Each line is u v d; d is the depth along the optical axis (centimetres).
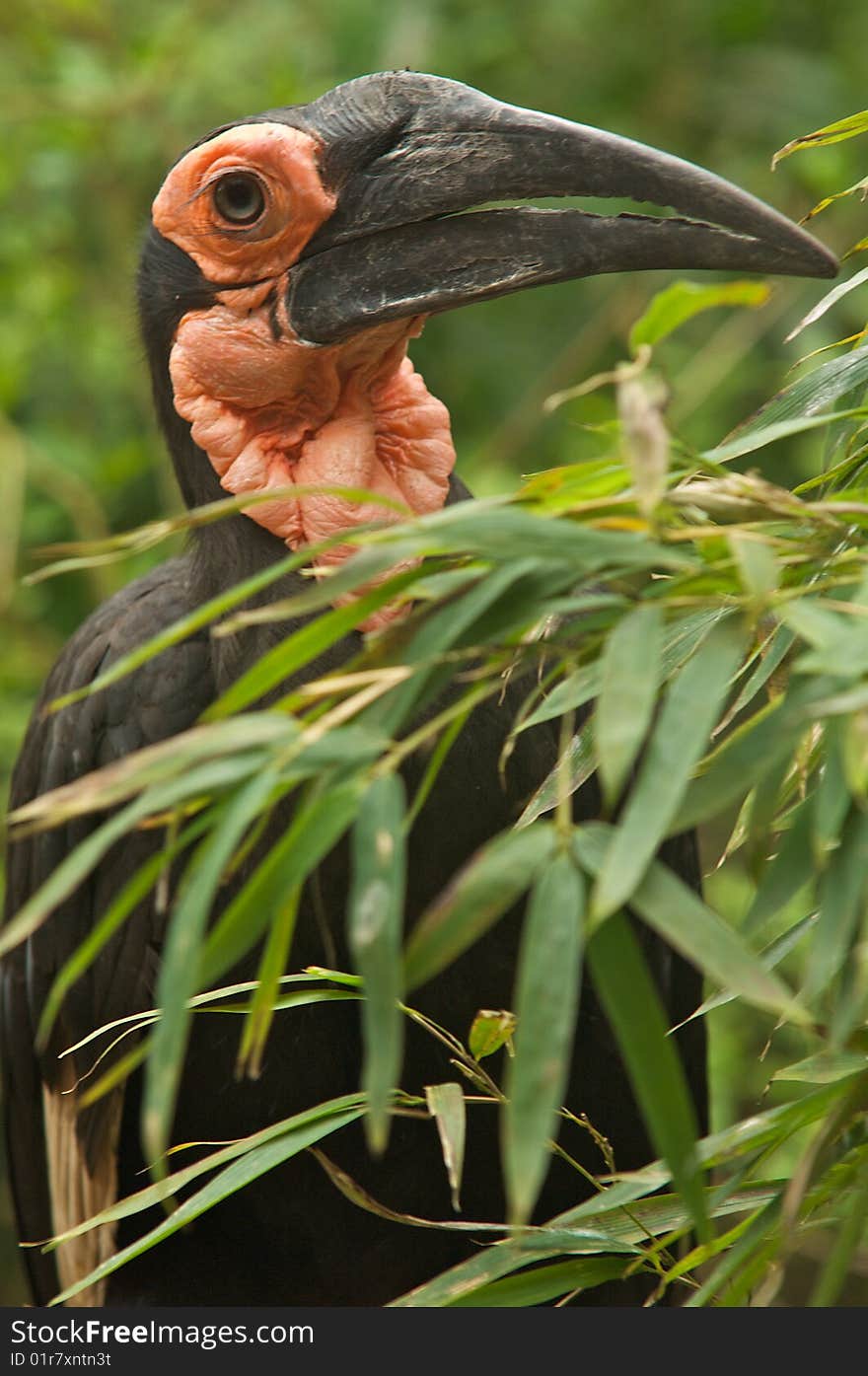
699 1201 177
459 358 620
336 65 617
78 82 614
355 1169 340
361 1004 328
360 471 327
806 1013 165
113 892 341
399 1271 355
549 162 292
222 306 326
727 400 598
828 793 177
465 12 628
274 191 318
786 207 620
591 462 195
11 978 385
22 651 604
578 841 174
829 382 244
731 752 177
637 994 177
